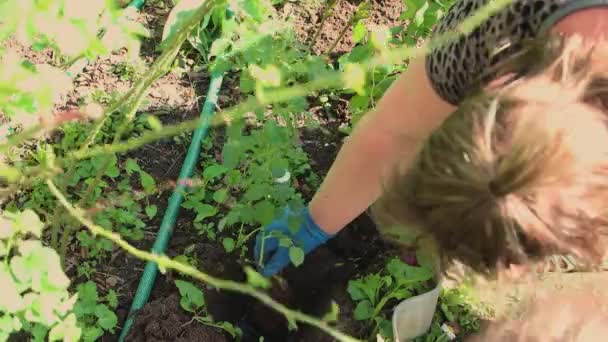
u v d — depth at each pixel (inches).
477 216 36.3
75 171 81.7
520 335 42.6
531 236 36.2
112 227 82.5
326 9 105.1
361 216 87.2
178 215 86.1
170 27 74.2
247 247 83.6
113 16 40.7
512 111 35.8
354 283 81.9
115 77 93.1
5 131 81.3
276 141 71.1
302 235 74.4
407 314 77.9
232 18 84.3
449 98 51.2
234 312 79.4
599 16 38.9
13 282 47.6
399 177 40.9
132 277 81.6
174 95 95.2
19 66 38.3
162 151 90.7
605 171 34.5
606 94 35.6
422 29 88.2
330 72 76.1
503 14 43.2
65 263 80.0
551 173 33.9
